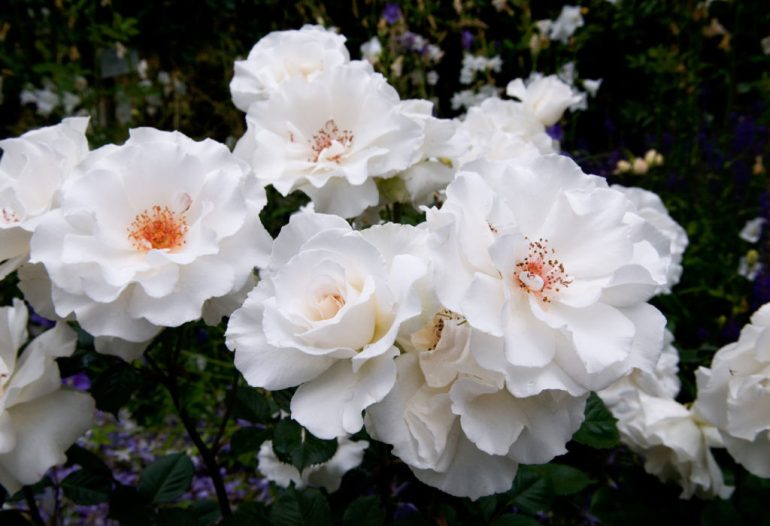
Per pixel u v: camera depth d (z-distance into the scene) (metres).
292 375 0.23
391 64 0.86
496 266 0.23
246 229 0.28
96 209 0.27
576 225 0.25
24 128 1.17
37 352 0.28
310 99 0.35
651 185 0.92
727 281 0.72
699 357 0.56
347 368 0.23
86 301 0.26
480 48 1.07
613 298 0.24
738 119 1.11
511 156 0.43
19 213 0.28
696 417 0.40
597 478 0.49
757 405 0.33
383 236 0.25
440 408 0.24
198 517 0.42
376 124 0.34
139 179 0.28
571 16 1.01
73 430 0.29
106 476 0.38
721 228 0.89
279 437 0.33
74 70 1.04
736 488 0.41
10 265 0.29
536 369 0.23
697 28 1.11
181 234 0.28
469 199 0.24
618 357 0.22
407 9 0.99
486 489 0.25
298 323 0.23
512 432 0.24
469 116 0.49
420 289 0.23
